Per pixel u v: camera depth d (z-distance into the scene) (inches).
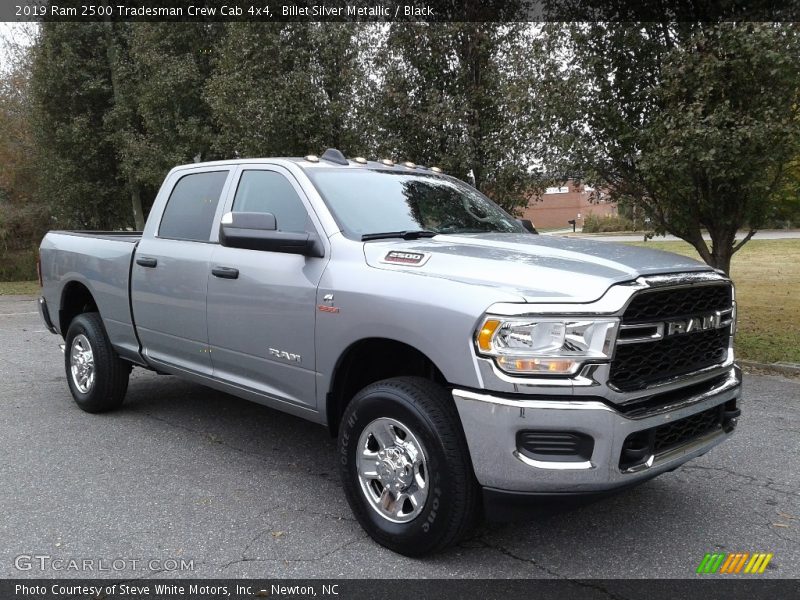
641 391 117.4
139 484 167.6
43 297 252.7
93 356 221.3
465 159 402.9
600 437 112.0
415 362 148.2
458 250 140.6
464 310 118.1
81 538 138.5
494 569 126.7
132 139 639.8
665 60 301.3
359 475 136.7
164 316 193.3
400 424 128.1
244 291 165.2
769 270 722.2
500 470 114.7
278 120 453.1
